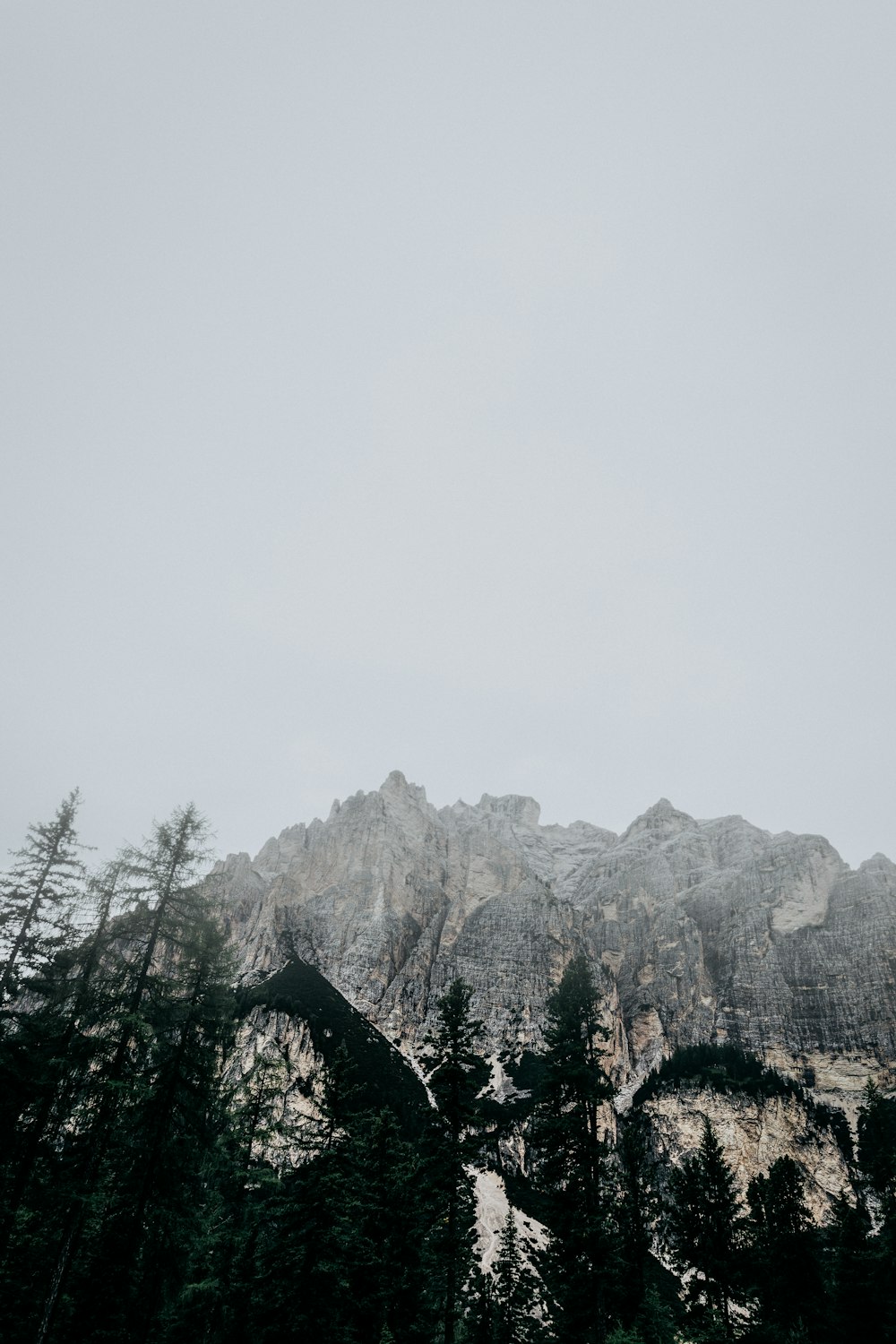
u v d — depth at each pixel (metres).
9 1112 32.94
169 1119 34.69
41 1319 30.72
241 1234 40.62
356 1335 43.97
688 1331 57.38
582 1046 54.50
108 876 37.22
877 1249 61.75
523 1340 57.78
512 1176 104.62
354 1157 44.25
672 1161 118.44
